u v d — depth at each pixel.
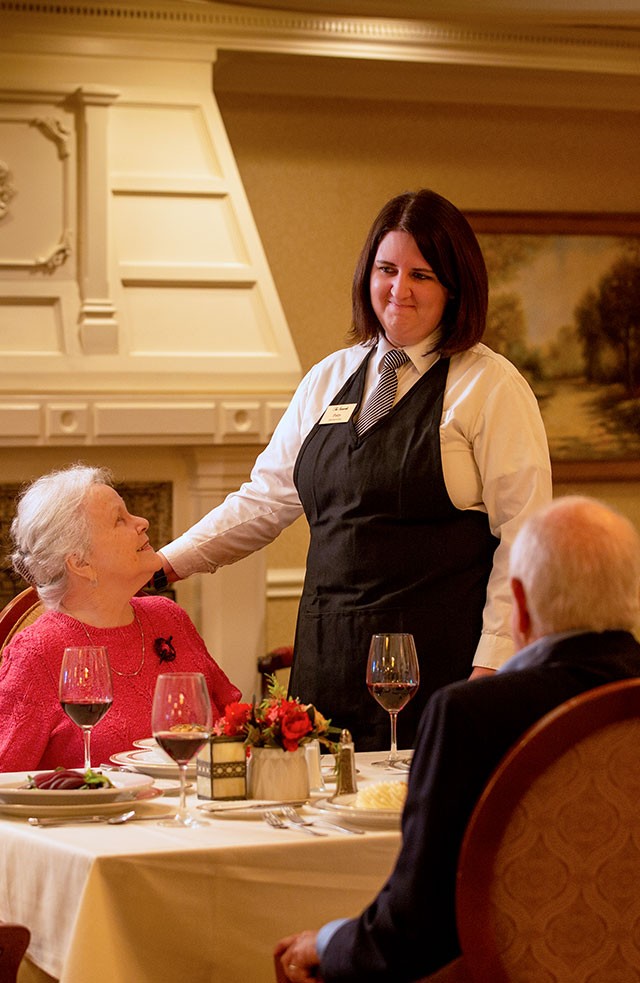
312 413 3.59
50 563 3.13
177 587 5.82
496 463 3.24
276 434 3.75
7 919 2.25
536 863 1.70
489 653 3.17
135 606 3.34
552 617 1.84
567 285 7.20
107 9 5.96
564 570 1.82
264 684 5.85
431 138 7.05
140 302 5.94
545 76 6.86
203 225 6.09
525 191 7.20
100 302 5.86
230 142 6.77
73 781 2.40
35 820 2.29
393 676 2.73
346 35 6.35
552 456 7.18
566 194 7.27
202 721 2.26
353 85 6.80
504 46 6.58
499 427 3.25
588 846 1.71
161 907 2.02
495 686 1.76
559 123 7.23
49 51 5.93
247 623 5.84
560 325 7.19
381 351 3.47
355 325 3.51
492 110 7.11
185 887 2.03
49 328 5.82
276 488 3.71
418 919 1.71
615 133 7.31
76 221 5.93
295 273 6.90
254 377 5.92
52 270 5.89
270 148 6.83
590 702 1.68
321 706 3.41
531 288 7.15
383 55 6.43
